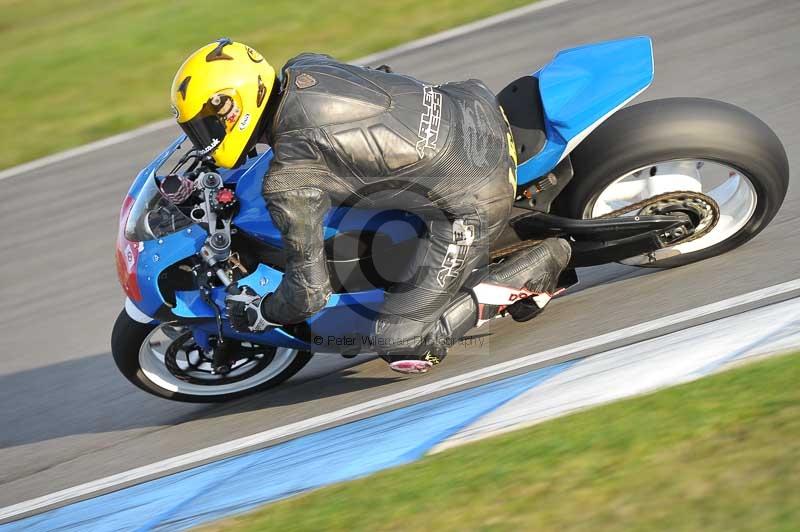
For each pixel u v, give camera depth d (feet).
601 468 34.42
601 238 51.70
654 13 99.55
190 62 45.19
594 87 50.37
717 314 48.16
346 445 44.62
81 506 47.24
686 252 55.21
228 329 51.75
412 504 35.73
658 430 35.76
